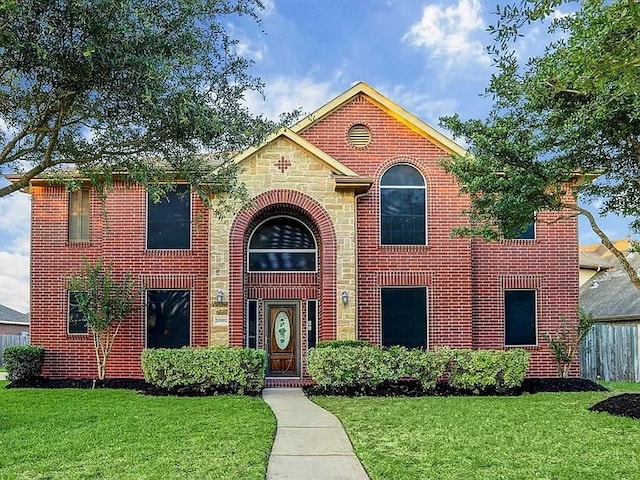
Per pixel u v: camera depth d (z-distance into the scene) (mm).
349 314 17906
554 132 13023
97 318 18016
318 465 9086
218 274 17859
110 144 10281
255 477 8281
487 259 19500
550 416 12711
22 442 10258
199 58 9797
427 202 19062
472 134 14070
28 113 9969
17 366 18250
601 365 22688
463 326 18750
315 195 18266
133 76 8609
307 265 19141
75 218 19422
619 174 13727
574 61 7496
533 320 19562
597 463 9109
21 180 10156
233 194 12219
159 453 9531
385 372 16375
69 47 8359
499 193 14500
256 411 13203
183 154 10875
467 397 15859
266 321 19062
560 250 19703
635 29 6629
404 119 19219
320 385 16531
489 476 8445
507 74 13141
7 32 8008
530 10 7664
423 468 8844
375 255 18812
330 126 19312
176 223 19188
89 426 11562
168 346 18906
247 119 10758
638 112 11031
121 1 8133
